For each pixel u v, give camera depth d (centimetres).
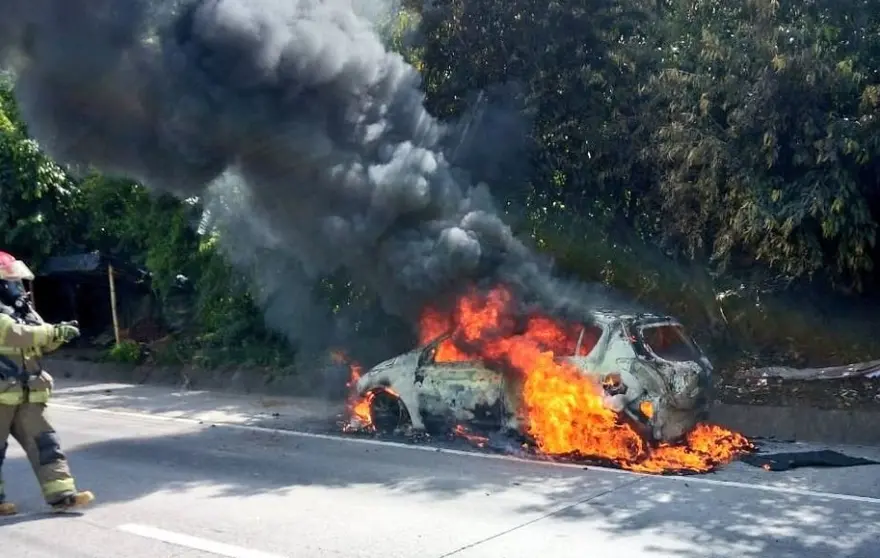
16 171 1967
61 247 2061
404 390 1008
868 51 1023
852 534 616
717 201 1093
